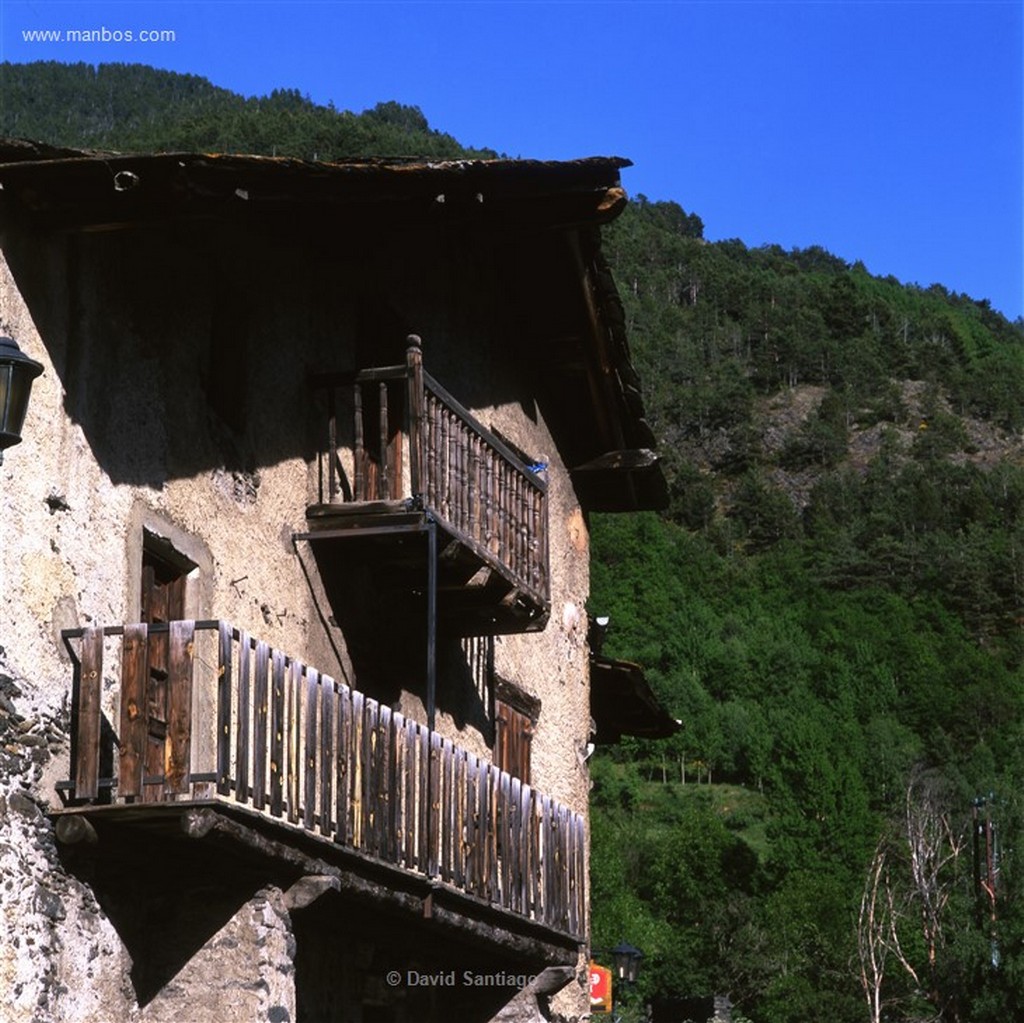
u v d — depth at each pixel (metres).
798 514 182.12
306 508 12.93
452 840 12.50
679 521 174.88
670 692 117.44
